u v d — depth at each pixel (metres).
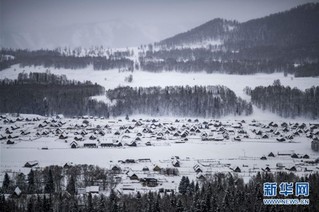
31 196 172.38
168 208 159.75
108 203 165.00
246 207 162.38
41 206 159.12
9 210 158.62
